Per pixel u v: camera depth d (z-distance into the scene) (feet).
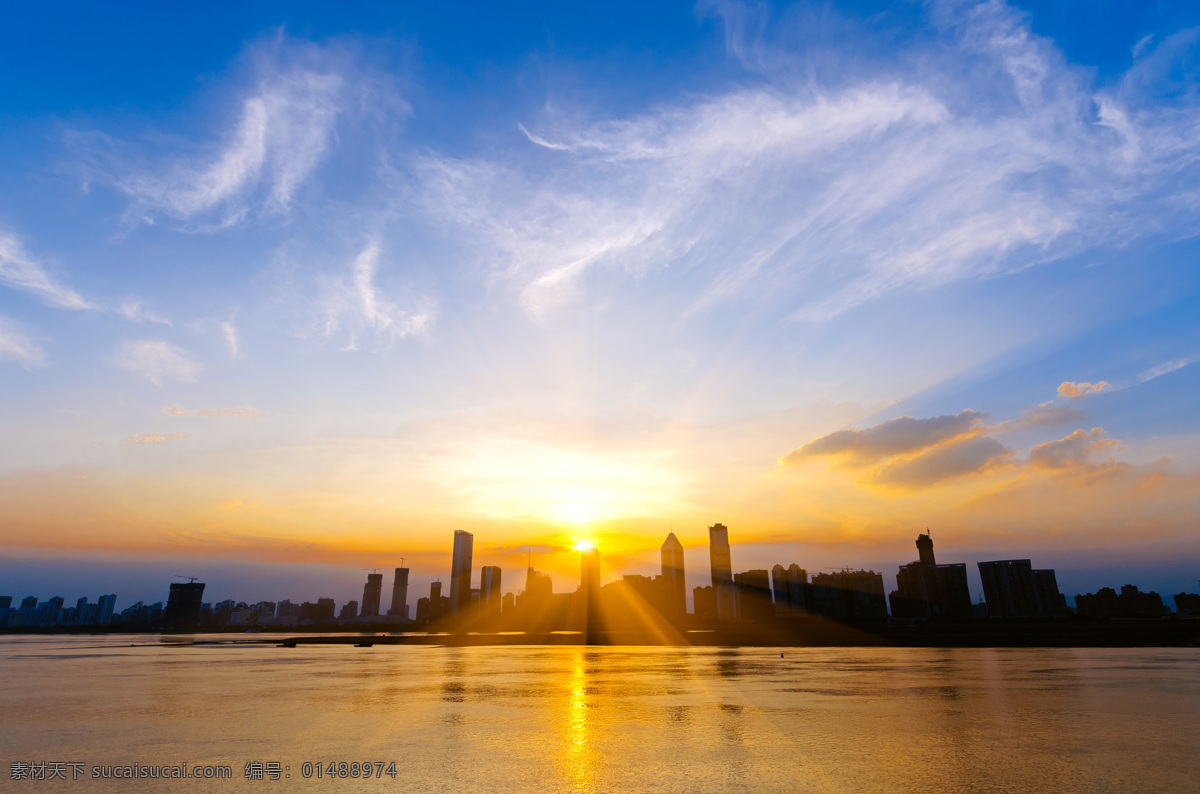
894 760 57.57
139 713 87.30
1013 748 62.13
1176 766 54.75
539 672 158.71
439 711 88.84
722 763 56.85
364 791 48.75
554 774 53.26
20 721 80.38
